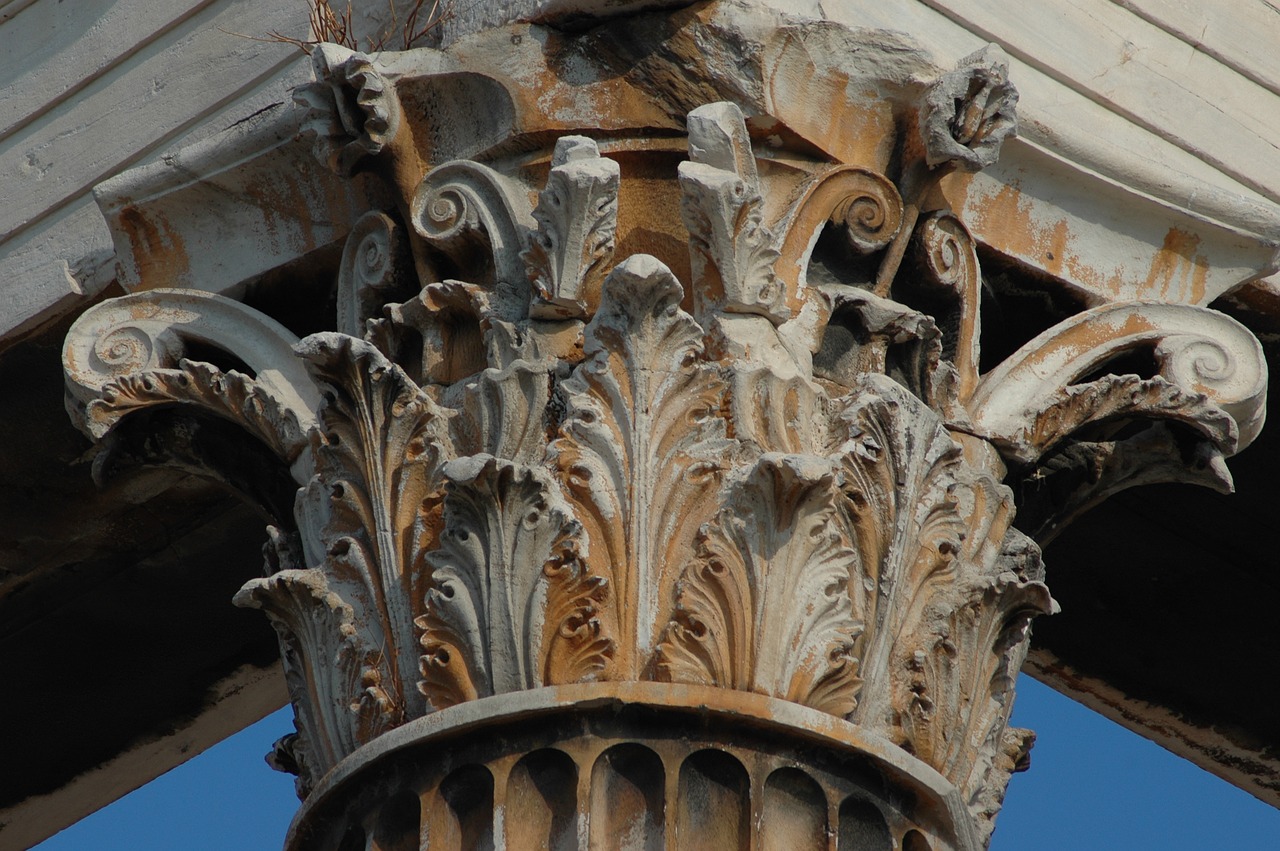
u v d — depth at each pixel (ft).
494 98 103.04
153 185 115.14
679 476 94.27
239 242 114.62
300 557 107.65
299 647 101.35
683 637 91.45
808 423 96.89
